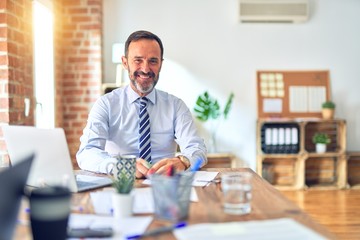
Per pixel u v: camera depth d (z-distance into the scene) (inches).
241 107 182.4
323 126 185.3
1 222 27.1
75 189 50.9
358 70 185.3
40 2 133.0
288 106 183.3
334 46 184.1
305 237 33.8
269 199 47.6
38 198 30.9
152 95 80.0
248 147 183.2
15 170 28.8
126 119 78.3
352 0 183.2
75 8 165.0
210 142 181.3
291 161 184.5
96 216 40.8
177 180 39.7
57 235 31.3
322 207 147.7
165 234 35.3
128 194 40.9
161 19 177.5
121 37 175.5
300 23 182.4
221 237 33.9
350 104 186.4
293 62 183.3
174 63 179.0
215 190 52.8
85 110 166.6
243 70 181.8
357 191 173.0
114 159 62.5
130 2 175.6
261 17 177.2
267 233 34.8
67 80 165.9
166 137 80.3
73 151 166.6
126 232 36.0
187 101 179.9
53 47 150.1
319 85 184.5
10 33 101.8
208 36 179.5
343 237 115.6
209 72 180.4
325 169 186.4
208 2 179.0
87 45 166.1
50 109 149.9
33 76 122.2
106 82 175.0
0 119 99.6
